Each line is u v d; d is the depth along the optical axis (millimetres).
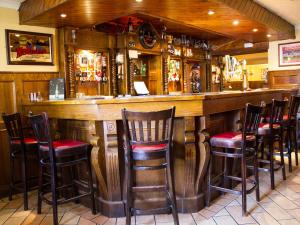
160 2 3562
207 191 3170
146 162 3025
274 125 3916
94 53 4980
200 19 4582
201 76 7312
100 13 3811
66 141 3174
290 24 6363
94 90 5164
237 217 2883
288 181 3912
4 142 3959
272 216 2885
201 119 2979
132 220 2896
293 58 6766
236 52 7602
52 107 3475
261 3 4766
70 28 4402
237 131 3695
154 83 5965
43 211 3246
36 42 4254
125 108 2674
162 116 2479
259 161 3922
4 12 3945
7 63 3975
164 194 3031
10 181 3672
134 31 5078
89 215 3078
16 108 4051
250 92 3994
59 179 3715
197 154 3033
